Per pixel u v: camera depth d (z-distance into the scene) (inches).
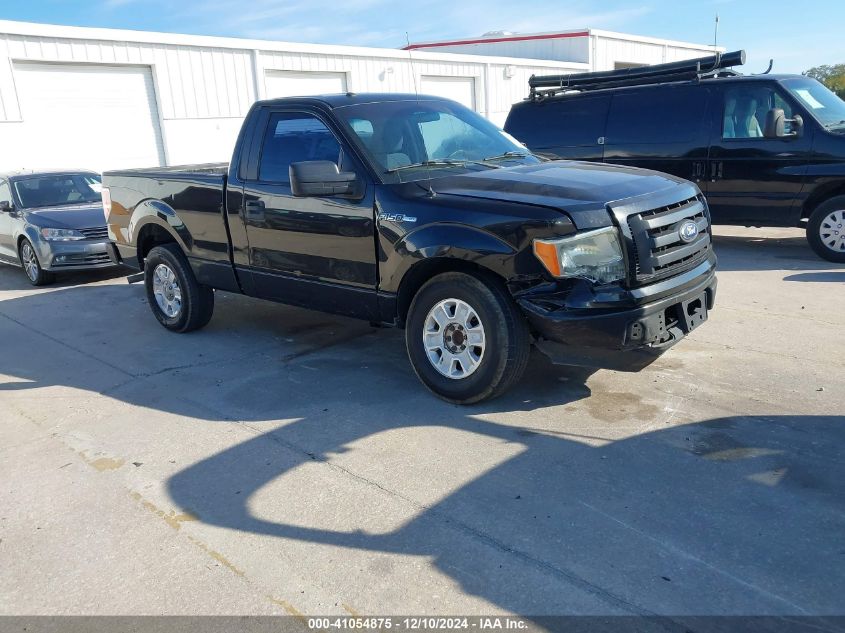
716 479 138.9
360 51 803.4
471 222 166.1
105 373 226.4
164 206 251.9
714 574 110.8
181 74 673.0
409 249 176.9
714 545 118.0
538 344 168.9
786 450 149.3
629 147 383.9
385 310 191.8
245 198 220.2
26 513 142.5
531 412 174.6
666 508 129.6
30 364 241.0
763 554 115.0
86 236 374.9
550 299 157.9
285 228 209.8
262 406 189.6
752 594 105.9
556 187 170.2
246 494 144.2
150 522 136.5
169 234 263.3
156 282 269.0
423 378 185.6
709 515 126.8
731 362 204.1
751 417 166.2
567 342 160.1
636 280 161.6
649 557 115.7
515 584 111.2
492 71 958.4
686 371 197.9
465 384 175.9
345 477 148.3
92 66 620.1
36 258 376.5
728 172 354.6
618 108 387.5
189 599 113.2
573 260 155.9
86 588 117.6
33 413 195.6
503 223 161.0
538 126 416.8
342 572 117.1
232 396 198.4
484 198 169.6
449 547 121.6
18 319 307.6
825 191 334.6
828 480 136.6
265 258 220.4
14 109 575.8
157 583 117.6
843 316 244.7
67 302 336.5
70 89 609.0
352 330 257.3
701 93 360.8
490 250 162.2
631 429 162.7
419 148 204.2
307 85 778.8
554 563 115.6
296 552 123.3
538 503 133.5
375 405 185.0
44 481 155.4
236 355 236.1
